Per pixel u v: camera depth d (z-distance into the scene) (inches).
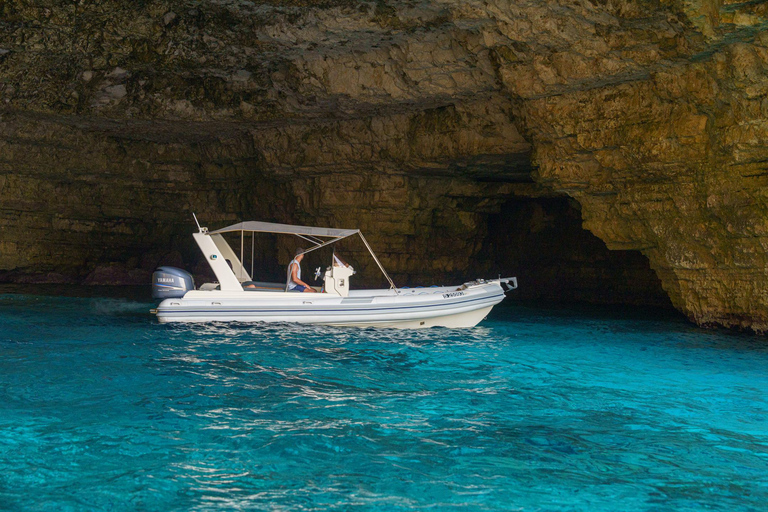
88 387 269.7
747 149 382.6
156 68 585.6
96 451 195.0
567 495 170.7
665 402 265.7
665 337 446.3
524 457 197.6
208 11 500.4
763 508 164.9
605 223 498.6
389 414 240.4
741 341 427.8
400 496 167.9
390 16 471.2
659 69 414.6
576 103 463.8
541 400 265.9
